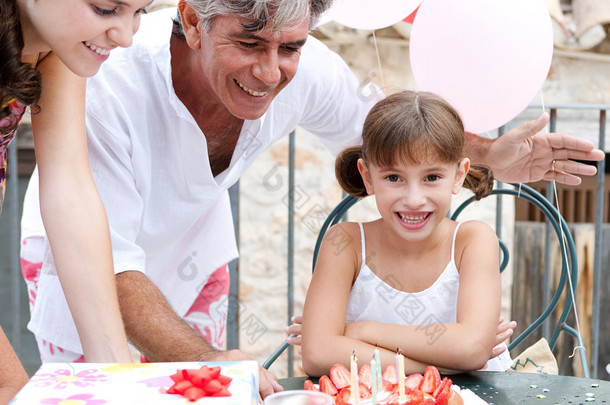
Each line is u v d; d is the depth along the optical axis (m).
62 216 1.20
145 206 1.61
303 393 0.90
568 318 3.39
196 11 1.33
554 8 3.22
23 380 1.02
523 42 1.67
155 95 1.52
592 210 3.70
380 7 1.83
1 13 0.97
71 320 1.69
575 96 3.43
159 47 1.50
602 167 2.67
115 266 1.44
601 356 3.40
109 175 1.50
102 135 1.48
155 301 1.39
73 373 0.92
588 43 3.25
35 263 1.82
